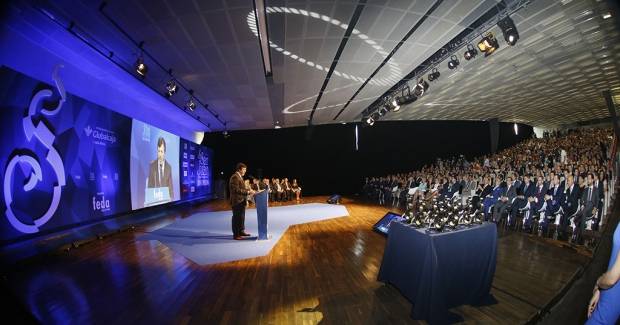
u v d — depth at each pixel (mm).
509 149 15789
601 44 6770
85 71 6289
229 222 8055
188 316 2650
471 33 5902
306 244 5316
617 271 1268
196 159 13359
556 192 5973
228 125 13188
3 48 4473
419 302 2504
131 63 5977
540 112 14156
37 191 4910
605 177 6191
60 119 5477
